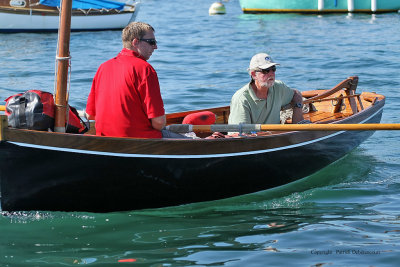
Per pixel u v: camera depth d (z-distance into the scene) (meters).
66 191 7.23
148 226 7.32
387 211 7.79
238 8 45.44
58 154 6.90
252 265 6.18
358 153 10.75
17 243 6.74
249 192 8.69
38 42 27.11
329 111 11.38
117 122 7.39
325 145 9.59
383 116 12.91
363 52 22.14
